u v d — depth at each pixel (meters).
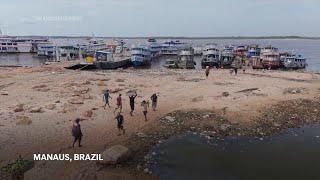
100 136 31.92
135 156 28.23
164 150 29.91
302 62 101.19
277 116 40.19
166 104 43.72
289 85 58.88
